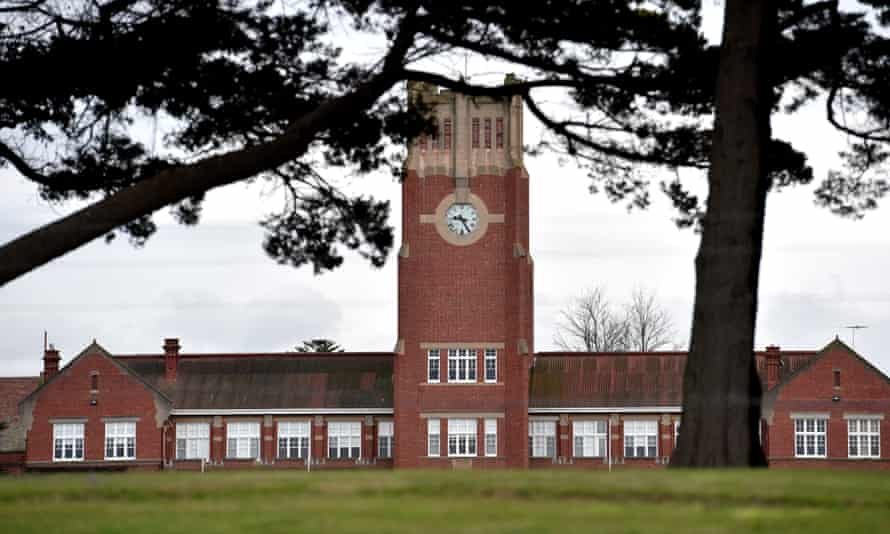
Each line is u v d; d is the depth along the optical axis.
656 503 20.98
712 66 34.72
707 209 31.12
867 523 19.30
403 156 40.94
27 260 34.09
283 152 35.69
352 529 18.80
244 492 22.38
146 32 36.59
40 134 39.19
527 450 84.62
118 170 38.69
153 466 86.19
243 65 37.91
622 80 35.81
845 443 82.69
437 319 86.00
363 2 36.03
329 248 40.78
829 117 37.22
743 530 18.67
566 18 34.81
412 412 85.31
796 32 35.34
